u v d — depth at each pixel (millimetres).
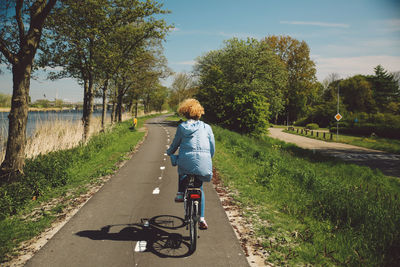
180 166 3342
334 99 62312
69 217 4578
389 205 5148
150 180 7305
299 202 5398
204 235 3869
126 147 13867
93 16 12617
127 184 6855
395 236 3570
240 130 28406
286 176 7641
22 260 3174
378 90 69312
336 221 4426
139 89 33406
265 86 32562
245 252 3398
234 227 4188
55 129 12305
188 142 3318
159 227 4164
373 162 17969
